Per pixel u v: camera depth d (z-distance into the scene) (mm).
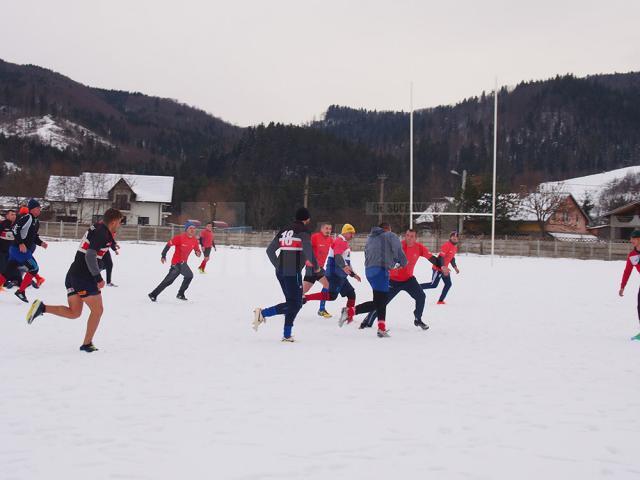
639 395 5203
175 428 4059
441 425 4199
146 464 3398
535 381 5691
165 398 4820
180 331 8477
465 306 12719
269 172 88812
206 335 8188
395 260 8391
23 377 5465
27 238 10898
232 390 5113
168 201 69688
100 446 3691
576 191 102562
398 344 7766
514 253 44250
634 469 3438
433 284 12984
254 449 3662
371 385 5375
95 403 4645
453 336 8594
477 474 3320
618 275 24812
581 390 5355
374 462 3477
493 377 5828
